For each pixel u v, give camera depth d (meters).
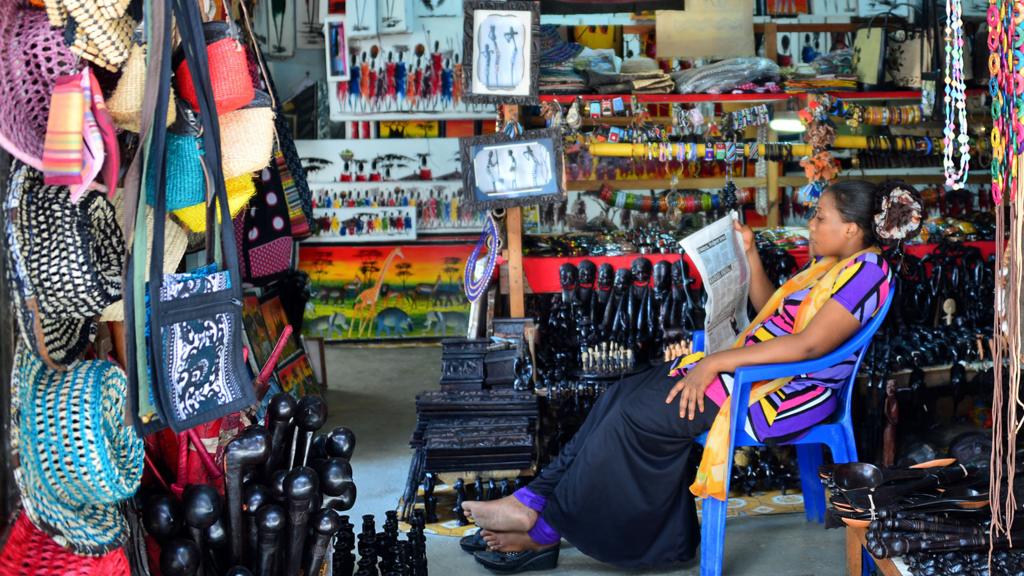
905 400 4.34
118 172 1.86
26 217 1.80
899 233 3.32
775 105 5.48
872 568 2.99
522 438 3.93
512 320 4.48
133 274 1.81
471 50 4.34
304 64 7.94
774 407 3.32
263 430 2.20
